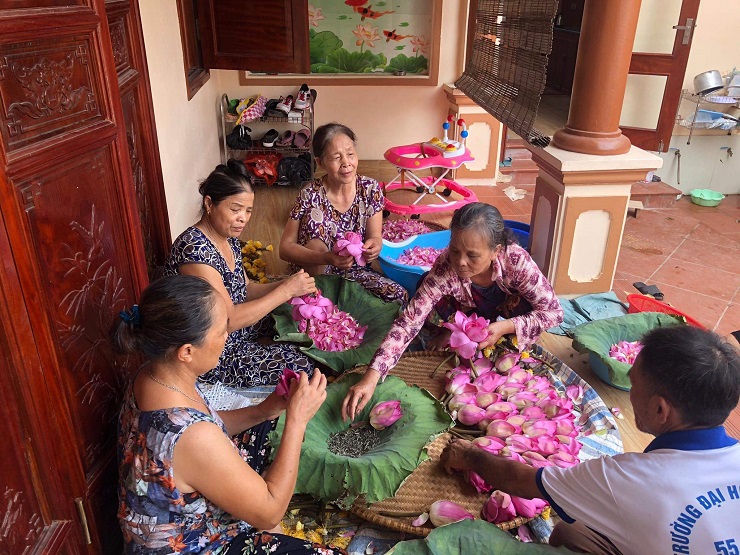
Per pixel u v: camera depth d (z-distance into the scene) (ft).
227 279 7.01
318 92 17.24
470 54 15.96
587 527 4.29
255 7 12.71
